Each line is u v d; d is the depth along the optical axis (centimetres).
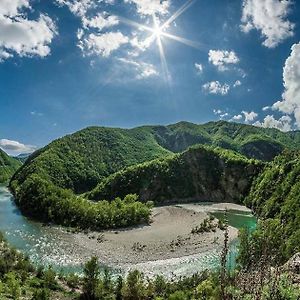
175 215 14062
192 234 10875
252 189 18425
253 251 1109
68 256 8525
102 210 12488
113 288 6325
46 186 15138
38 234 10756
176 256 8706
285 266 1479
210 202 19338
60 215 12669
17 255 7719
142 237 10675
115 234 11081
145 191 19525
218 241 9944
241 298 981
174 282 6512
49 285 6256
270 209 11950
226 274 1045
